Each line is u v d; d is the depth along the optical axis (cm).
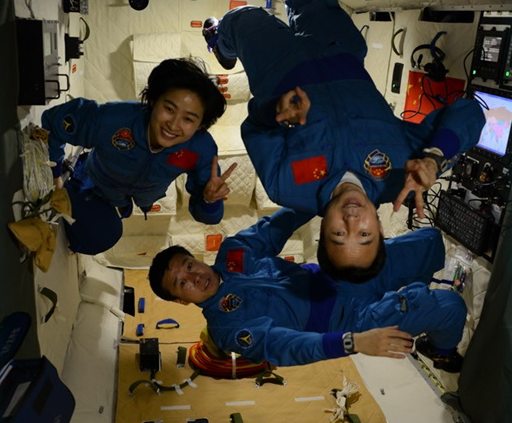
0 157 199
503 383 274
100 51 459
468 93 329
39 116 275
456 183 350
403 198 181
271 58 217
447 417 328
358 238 189
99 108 241
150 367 353
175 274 256
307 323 248
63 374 330
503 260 275
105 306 405
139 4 429
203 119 224
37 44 212
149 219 484
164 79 208
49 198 237
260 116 217
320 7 232
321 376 363
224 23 246
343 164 197
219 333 247
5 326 192
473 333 315
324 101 201
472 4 319
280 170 200
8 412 174
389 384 359
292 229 271
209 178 239
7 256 207
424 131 203
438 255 256
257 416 326
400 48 411
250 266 266
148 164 248
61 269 333
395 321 238
